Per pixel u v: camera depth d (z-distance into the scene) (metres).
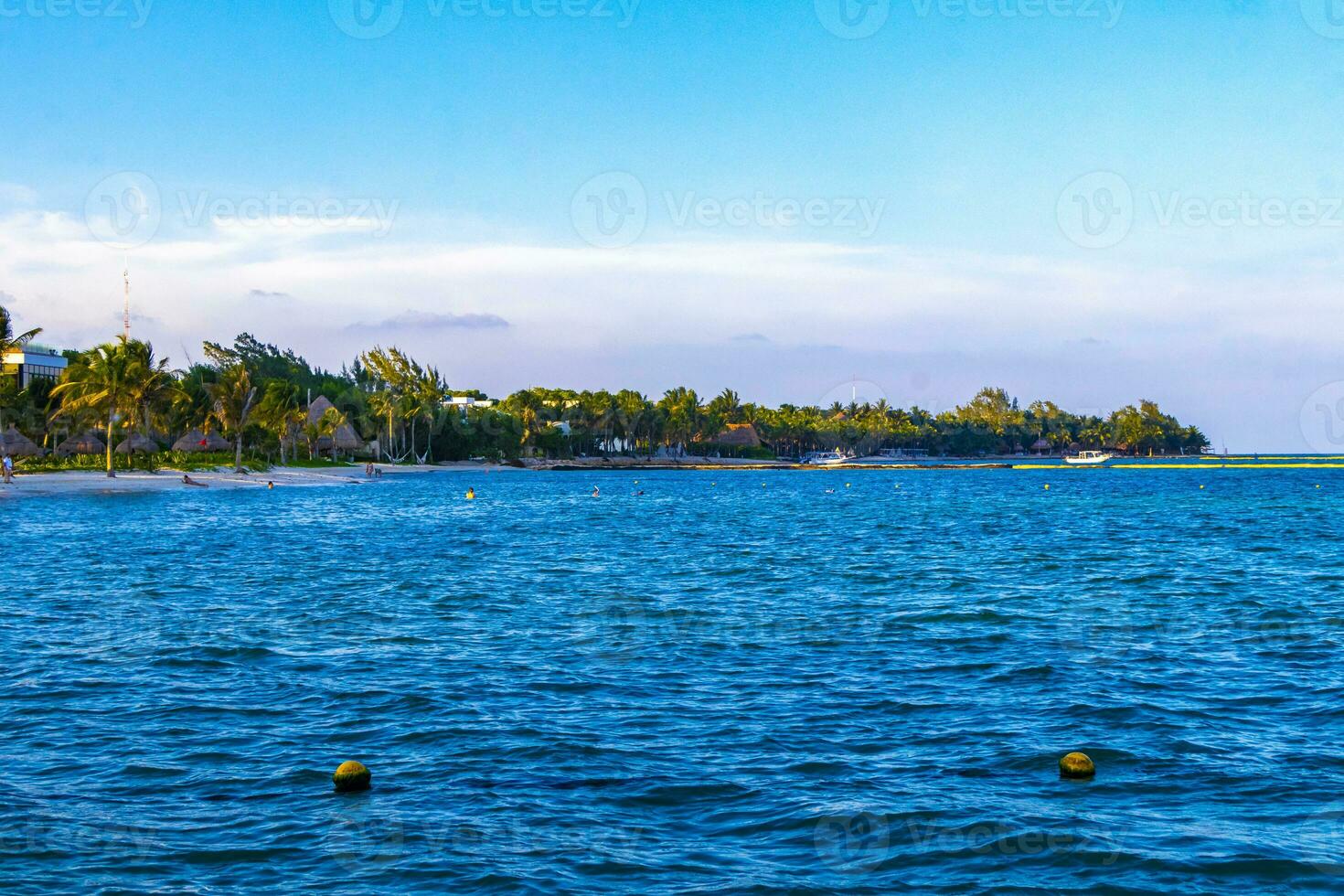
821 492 118.56
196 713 16.89
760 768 14.12
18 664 20.62
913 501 96.44
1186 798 12.93
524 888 10.45
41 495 83.31
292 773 13.91
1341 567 38.78
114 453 108.12
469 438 192.75
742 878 10.70
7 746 15.09
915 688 18.67
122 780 13.64
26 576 35.47
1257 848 11.37
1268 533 55.94
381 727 16.11
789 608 28.42
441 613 27.62
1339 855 11.17
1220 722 16.31
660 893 10.34
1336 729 15.88
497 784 13.50
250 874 10.77
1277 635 23.91
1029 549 46.56
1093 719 16.53
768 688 18.62
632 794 13.13
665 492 117.81
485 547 48.12
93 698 17.91
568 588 33.00
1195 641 23.11
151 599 30.12
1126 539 52.56
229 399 116.12
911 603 29.34
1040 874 10.76
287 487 109.00
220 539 51.19
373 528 59.31
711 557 43.47
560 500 96.50
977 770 14.03
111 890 10.38
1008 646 22.52
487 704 17.48
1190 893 10.36
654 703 17.58
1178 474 189.88
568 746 15.07
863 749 14.99
